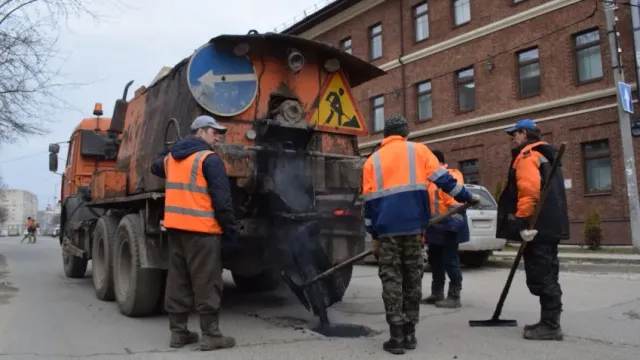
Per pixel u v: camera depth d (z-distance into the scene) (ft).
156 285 19.80
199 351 14.99
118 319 19.90
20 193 369.50
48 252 60.03
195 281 15.15
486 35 66.18
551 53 59.16
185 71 19.52
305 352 14.69
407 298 14.83
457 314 19.93
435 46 72.43
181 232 15.17
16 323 19.17
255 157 18.63
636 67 49.26
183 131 19.48
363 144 83.41
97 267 25.17
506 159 63.52
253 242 19.58
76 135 34.40
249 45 19.81
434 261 22.33
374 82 82.12
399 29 78.48
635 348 14.69
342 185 20.56
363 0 82.38
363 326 18.17
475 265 38.37
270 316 20.30
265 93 20.20
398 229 14.39
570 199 56.59
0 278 32.96
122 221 21.39
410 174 14.53
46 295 25.94
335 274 19.69
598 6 54.80
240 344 15.70
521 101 61.98
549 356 13.94
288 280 19.45
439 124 72.08
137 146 23.82
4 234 263.29
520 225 15.52
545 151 15.78
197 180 15.06
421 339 15.99
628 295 23.59
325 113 21.57
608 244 53.06
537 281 15.78
